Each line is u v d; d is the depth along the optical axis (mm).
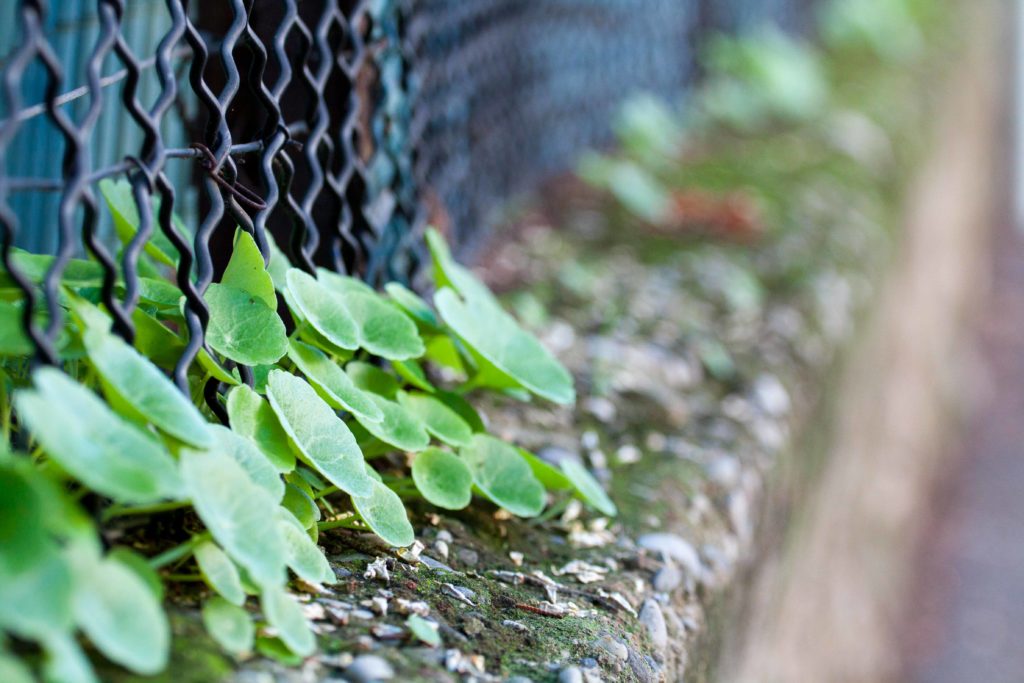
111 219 1012
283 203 898
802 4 4164
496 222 1639
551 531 980
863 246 2221
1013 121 7914
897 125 3332
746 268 1819
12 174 963
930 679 2916
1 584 682
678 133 2637
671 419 1193
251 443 801
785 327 1602
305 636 769
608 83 2273
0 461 704
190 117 1037
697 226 1967
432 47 1231
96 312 765
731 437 1188
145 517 810
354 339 872
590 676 837
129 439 731
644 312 1495
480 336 961
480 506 974
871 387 2371
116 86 1000
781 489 1249
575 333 1363
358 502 848
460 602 864
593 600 914
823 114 3156
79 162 744
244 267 839
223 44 824
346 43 989
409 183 1119
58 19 964
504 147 1676
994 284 6129
